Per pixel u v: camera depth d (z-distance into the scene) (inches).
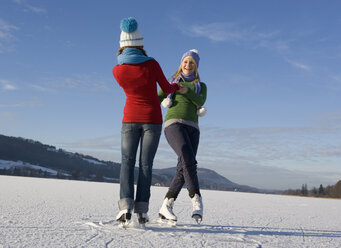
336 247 74.1
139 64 87.1
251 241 74.1
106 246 60.3
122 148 89.7
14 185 265.7
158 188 376.8
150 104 89.5
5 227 74.9
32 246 57.4
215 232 83.7
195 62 108.0
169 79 112.1
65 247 57.8
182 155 95.3
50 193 198.1
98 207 132.5
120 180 86.9
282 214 150.8
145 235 73.7
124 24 88.0
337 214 169.5
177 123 100.3
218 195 297.6
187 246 64.2
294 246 71.7
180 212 131.3
